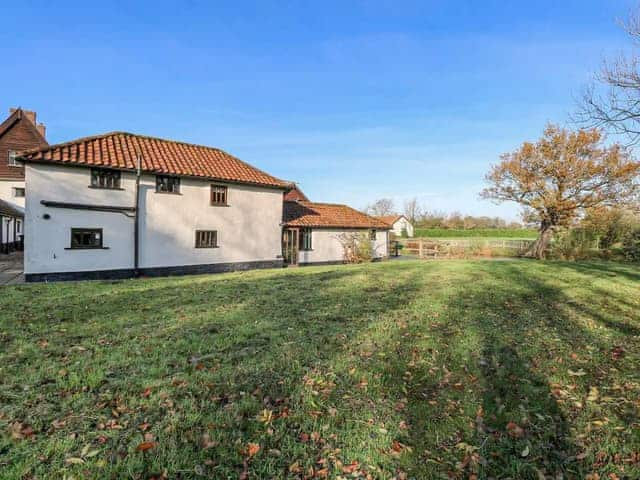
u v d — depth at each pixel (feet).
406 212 268.62
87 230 45.42
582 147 85.66
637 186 80.07
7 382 13.39
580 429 10.85
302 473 9.02
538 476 8.95
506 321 22.31
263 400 12.36
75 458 9.19
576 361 15.97
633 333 20.16
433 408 12.06
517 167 93.50
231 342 17.97
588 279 39.96
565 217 89.30
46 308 24.64
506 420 11.35
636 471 9.09
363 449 9.93
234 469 9.06
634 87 26.35
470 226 219.00
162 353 16.47
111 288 33.12
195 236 55.06
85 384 13.30
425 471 9.14
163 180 51.85
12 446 9.64
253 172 64.08
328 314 23.43
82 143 48.39
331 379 14.02
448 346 17.70
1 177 86.99
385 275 42.55
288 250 71.00
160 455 9.44
